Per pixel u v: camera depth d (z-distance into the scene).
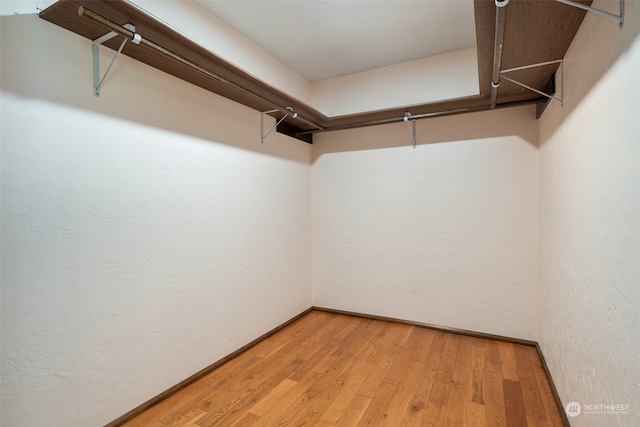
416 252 3.08
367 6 2.20
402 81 3.06
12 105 1.28
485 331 2.80
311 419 1.72
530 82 2.13
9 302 1.28
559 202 1.89
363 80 3.25
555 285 1.97
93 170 1.56
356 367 2.28
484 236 2.80
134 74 1.74
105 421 1.61
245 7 2.20
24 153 1.31
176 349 1.99
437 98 2.92
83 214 1.52
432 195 3.00
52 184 1.40
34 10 1.34
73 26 1.42
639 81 0.94
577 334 1.52
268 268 2.86
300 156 3.37
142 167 1.79
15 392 1.30
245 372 2.22
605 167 1.20
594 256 1.31
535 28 1.50
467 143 2.85
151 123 1.84
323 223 3.53
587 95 1.40
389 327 3.06
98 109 1.58
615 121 1.11
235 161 2.47
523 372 2.18
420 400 1.87
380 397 1.91
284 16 2.31
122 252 1.69
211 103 2.25
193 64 1.75
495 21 1.40
